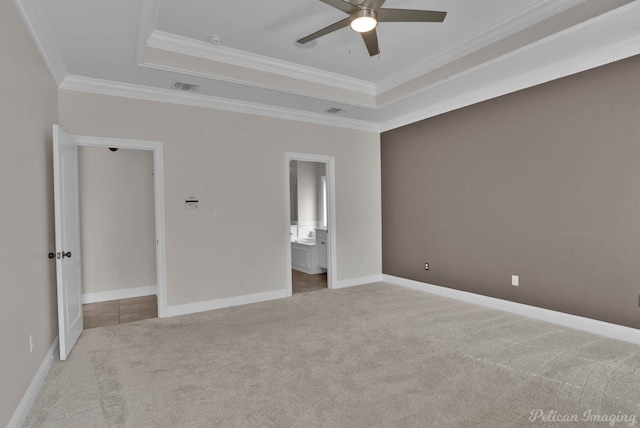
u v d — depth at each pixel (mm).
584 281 3484
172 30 3344
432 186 5094
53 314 3090
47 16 2547
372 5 2309
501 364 2762
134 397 2355
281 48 3746
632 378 2508
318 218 7938
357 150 5742
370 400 2277
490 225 4340
